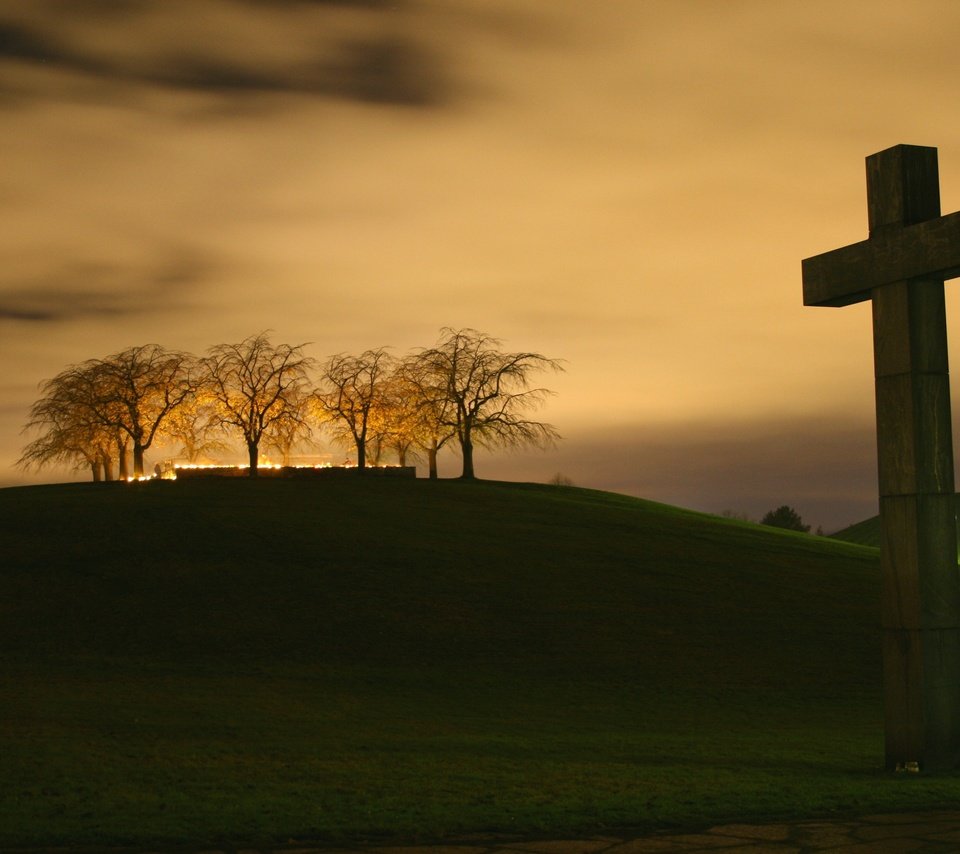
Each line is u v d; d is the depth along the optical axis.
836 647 40.69
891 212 18.58
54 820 12.65
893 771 18.02
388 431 89.38
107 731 22.92
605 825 12.70
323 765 17.78
